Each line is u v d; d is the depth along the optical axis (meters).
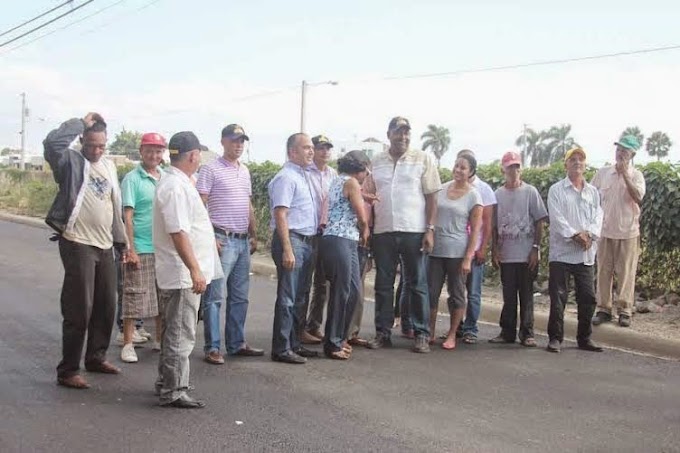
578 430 5.12
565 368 6.80
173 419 5.09
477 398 5.79
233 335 6.94
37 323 8.14
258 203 15.98
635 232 8.16
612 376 6.57
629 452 4.75
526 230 7.66
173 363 5.31
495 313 9.26
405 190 7.21
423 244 7.24
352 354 7.14
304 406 5.46
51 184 30.19
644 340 7.68
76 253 5.63
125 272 6.70
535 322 8.82
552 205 7.49
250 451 4.54
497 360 7.04
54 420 4.98
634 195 8.05
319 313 7.73
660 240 9.02
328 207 6.94
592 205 7.43
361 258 7.50
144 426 4.93
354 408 5.44
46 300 9.63
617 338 7.91
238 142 6.72
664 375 6.66
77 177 5.62
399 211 7.18
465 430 5.04
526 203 7.67
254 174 16.06
